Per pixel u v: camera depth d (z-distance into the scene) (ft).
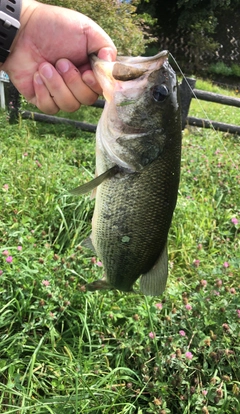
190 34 21.57
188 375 2.41
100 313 2.67
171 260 3.42
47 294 2.67
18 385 2.20
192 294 2.86
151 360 2.47
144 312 2.67
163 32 22.03
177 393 2.34
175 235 3.71
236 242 3.82
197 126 7.38
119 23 7.78
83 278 2.84
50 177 4.09
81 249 3.13
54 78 1.74
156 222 1.82
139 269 1.92
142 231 1.82
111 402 2.25
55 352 2.45
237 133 7.36
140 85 1.67
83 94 1.79
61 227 3.43
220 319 2.67
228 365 2.52
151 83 1.66
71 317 2.70
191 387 2.30
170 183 1.78
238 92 19.13
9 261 2.68
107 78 1.68
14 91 6.42
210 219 4.04
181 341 2.50
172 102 1.70
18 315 2.58
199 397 2.23
